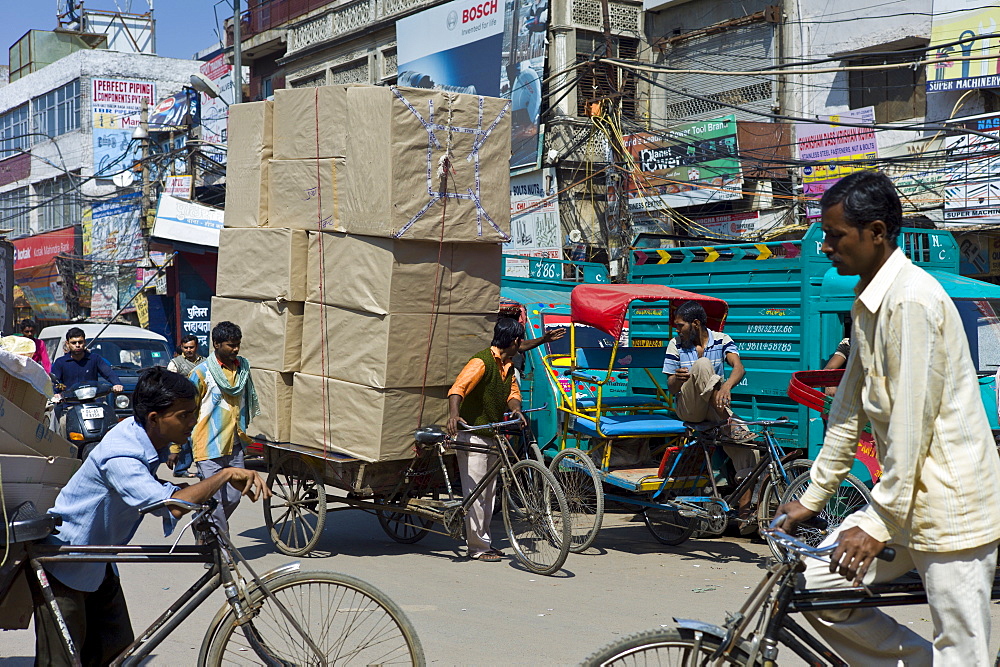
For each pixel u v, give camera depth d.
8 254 13.18
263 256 7.62
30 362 3.64
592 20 17.58
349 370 7.09
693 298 7.68
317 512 7.52
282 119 7.60
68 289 27.94
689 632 3.03
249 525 8.78
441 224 6.91
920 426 2.77
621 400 8.01
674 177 16.42
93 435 10.05
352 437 7.07
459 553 7.59
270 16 24.56
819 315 7.83
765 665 2.96
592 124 16.58
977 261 13.45
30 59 36.31
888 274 2.88
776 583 3.01
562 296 9.87
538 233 17.34
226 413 6.79
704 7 17.12
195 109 26.89
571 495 7.62
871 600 3.01
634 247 10.76
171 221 18.28
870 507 2.94
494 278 7.39
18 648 4.96
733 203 16.20
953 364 2.81
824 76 15.04
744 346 8.53
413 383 6.98
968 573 2.84
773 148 15.53
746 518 7.03
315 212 7.32
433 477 7.64
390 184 6.65
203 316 20.64
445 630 5.27
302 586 3.62
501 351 7.15
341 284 7.12
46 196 32.38
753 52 16.14
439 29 18.89
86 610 3.75
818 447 7.58
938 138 13.47
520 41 17.42
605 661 3.00
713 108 16.84
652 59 18.00
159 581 6.44
